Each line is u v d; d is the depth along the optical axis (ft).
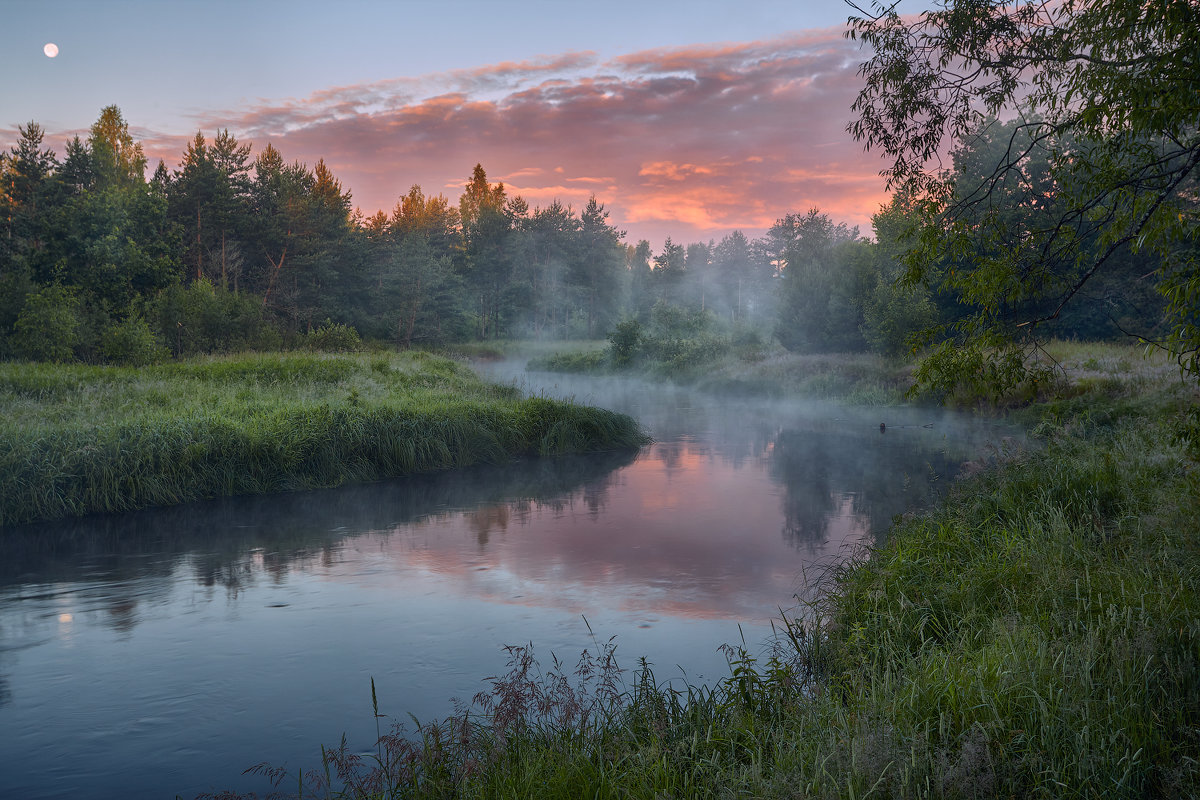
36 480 35.12
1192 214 16.57
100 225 113.29
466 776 12.27
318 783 13.82
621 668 18.61
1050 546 20.94
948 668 14.51
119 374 61.11
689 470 47.80
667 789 11.17
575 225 282.97
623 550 29.89
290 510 37.19
